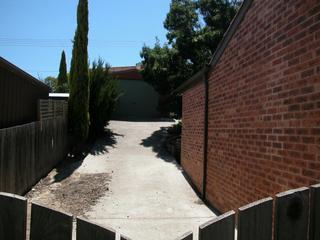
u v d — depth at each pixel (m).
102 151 16.03
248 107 6.37
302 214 1.90
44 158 11.21
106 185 10.66
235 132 7.10
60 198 9.05
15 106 9.39
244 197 6.48
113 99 18.53
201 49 17.92
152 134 20.36
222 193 7.94
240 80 6.84
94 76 17.31
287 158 4.78
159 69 18.58
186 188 10.73
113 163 14.05
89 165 13.51
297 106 4.54
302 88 4.42
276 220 1.86
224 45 7.85
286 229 1.87
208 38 17.36
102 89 17.44
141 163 14.19
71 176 11.72
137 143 18.12
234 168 7.12
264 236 1.83
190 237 1.72
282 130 4.95
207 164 9.39
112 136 19.31
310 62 4.24
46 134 11.42
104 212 8.07
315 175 4.06
